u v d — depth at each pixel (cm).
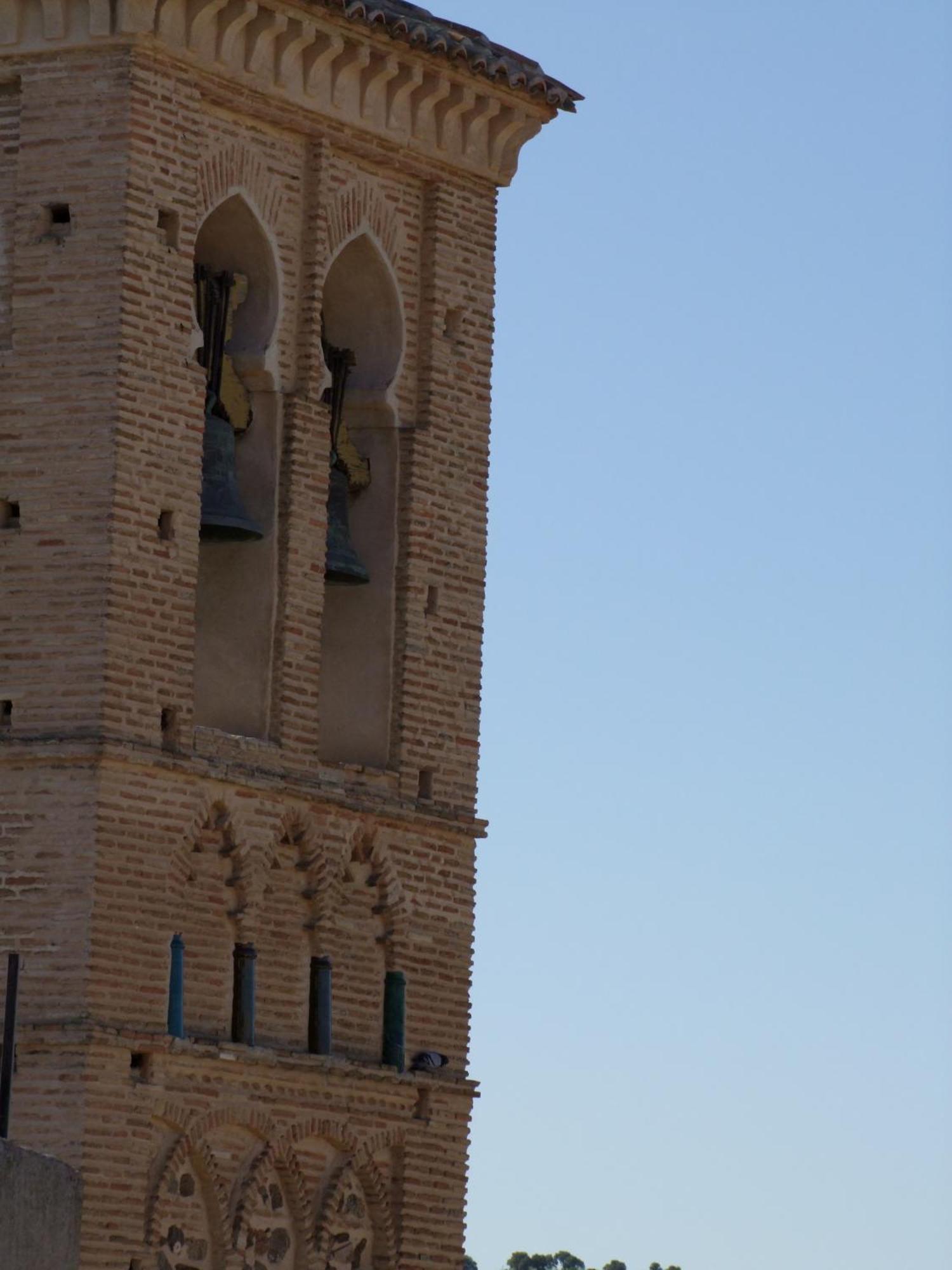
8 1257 5153
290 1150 6538
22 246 6419
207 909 6456
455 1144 6825
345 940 6681
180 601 6419
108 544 6322
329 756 6800
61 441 6366
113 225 6384
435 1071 6788
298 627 6631
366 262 6856
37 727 6316
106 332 6366
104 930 6262
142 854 6328
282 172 6681
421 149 6894
